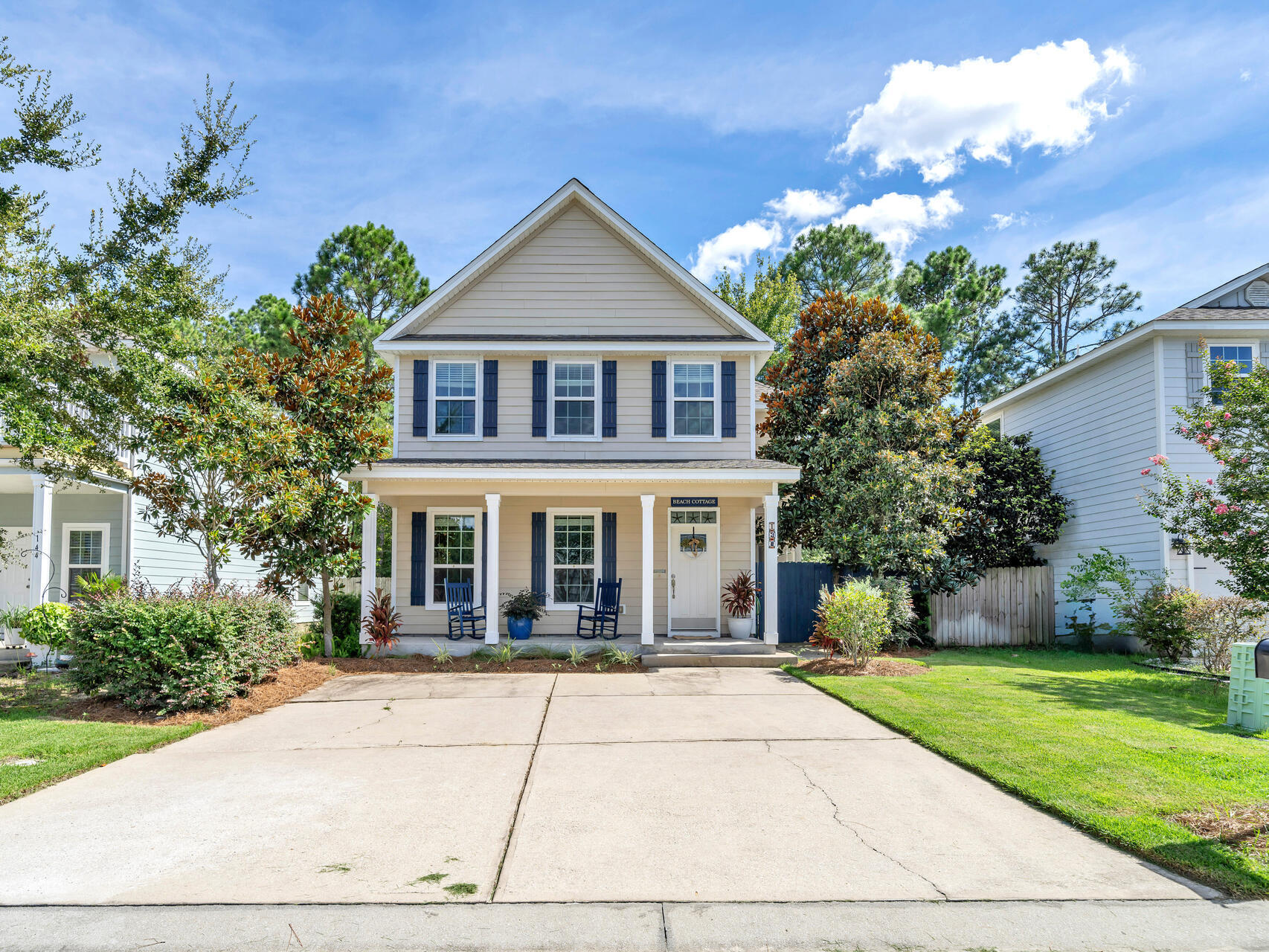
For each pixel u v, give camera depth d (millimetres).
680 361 16812
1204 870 4773
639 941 4062
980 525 17906
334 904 4477
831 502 16922
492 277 17016
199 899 4523
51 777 6898
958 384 43875
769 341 16578
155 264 10797
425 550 16391
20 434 10969
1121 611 14570
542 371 16703
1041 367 43875
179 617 9844
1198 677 12188
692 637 15469
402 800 6324
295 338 15281
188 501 12977
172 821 5848
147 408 12008
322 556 13812
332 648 14469
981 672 12688
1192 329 15398
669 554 16406
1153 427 15766
